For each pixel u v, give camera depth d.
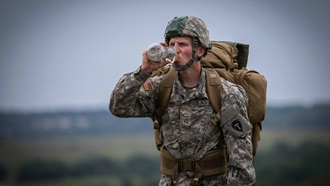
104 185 123.31
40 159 164.88
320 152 111.06
